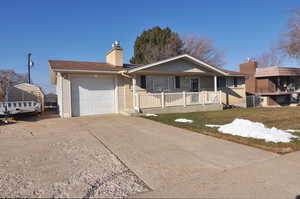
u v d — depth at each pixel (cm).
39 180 304
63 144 509
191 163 383
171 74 1380
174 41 2931
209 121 878
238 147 489
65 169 347
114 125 789
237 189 283
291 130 674
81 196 259
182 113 1197
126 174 330
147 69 1152
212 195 266
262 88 2533
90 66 1176
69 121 906
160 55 2791
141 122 856
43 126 776
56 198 254
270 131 611
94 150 458
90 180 306
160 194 268
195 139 566
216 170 350
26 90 1703
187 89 1495
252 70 2525
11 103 1015
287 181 308
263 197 262
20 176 318
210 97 1418
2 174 325
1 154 428
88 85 1130
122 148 477
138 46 2964
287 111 1305
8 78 2480
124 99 1219
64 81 1055
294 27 2141
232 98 1723
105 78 1179
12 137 588
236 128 644
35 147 481
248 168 360
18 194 262
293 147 478
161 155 428
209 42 3519
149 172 339
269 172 342
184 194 268
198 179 314
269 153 443
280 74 2400
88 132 659
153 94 1198
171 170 349
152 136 602
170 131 674
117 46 1277
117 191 274
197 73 1378
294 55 2189
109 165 368
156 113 1184
